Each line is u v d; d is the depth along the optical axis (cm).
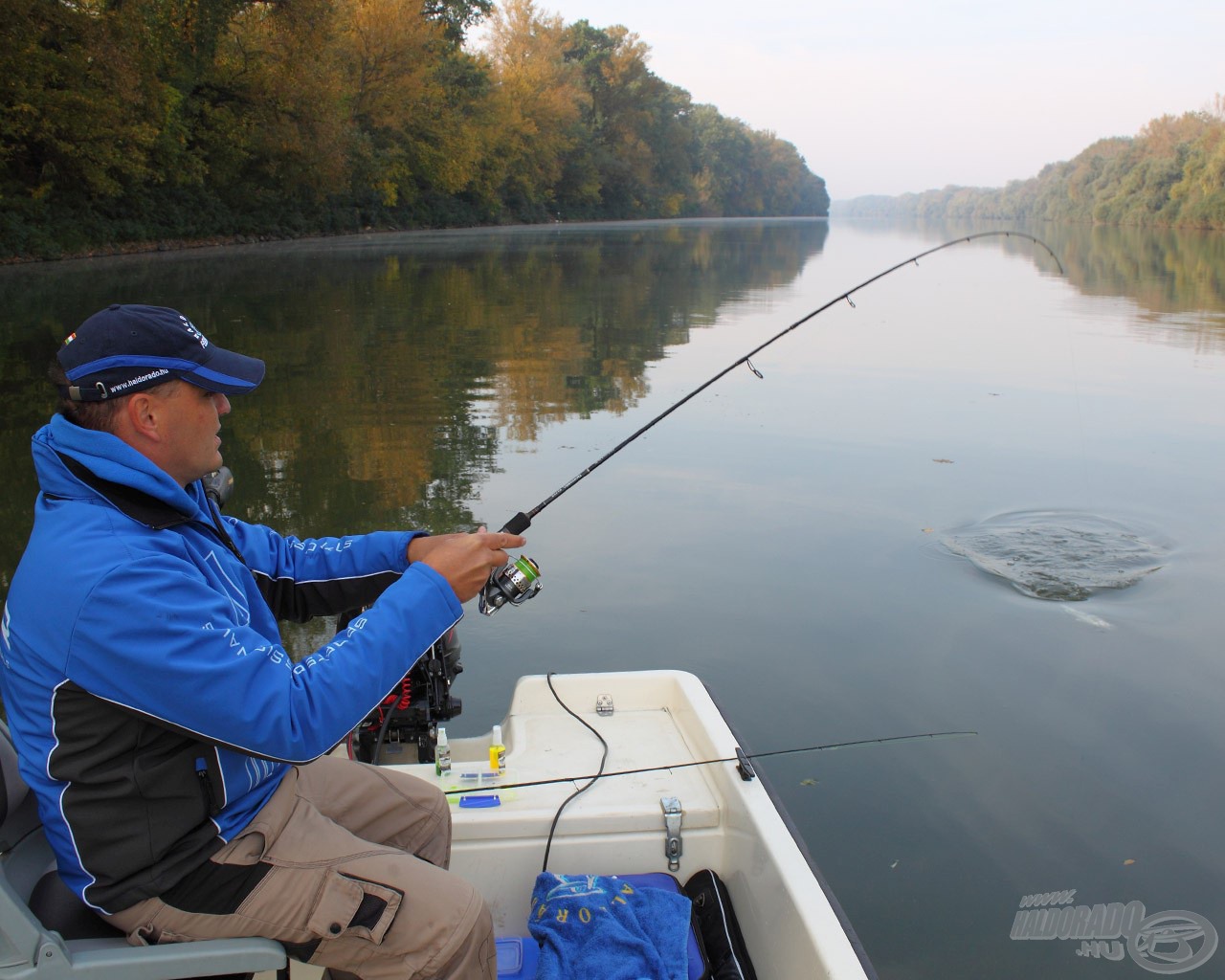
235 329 1259
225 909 142
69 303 1427
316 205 3438
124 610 129
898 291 1972
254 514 551
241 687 134
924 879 274
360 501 577
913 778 320
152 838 138
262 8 2608
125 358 140
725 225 7388
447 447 700
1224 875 277
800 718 355
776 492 602
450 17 4431
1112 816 302
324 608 187
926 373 1001
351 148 3428
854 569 485
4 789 144
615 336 1285
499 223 5303
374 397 869
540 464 657
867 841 290
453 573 154
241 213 3128
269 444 702
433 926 146
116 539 134
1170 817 302
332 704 141
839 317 1498
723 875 214
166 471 147
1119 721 355
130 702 131
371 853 150
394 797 177
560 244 3562
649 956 182
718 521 551
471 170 4547
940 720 355
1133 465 662
